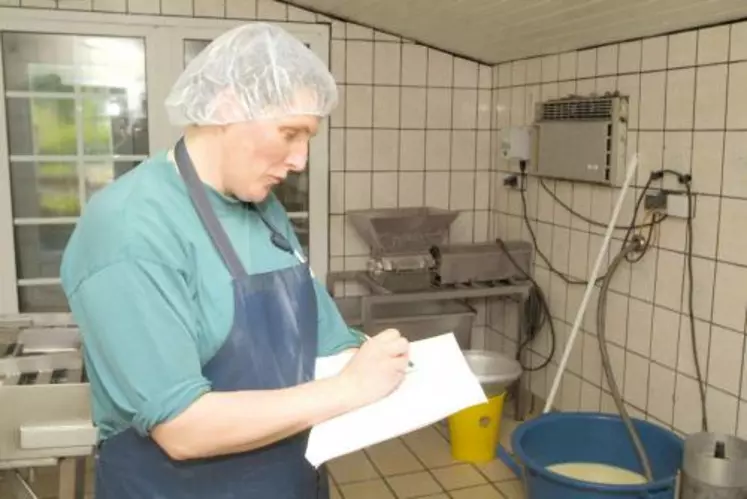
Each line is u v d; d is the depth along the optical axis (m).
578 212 2.97
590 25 2.57
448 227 3.24
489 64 3.58
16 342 1.96
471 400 1.20
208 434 1.02
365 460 2.86
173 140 3.17
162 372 1.02
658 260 2.54
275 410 1.05
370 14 3.14
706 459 1.90
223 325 1.13
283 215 1.38
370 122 3.43
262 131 1.10
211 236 1.15
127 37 3.09
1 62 2.96
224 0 3.15
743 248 2.20
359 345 1.46
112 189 1.11
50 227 3.14
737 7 2.09
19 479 1.78
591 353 2.93
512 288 3.18
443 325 3.33
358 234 3.48
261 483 1.22
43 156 3.08
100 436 1.23
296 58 1.13
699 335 2.38
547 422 2.52
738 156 2.19
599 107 2.73
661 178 2.50
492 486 2.66
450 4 2.72
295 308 1.23
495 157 3.61
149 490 1.18
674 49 2.42
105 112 3.12
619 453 2.52
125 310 1.02
